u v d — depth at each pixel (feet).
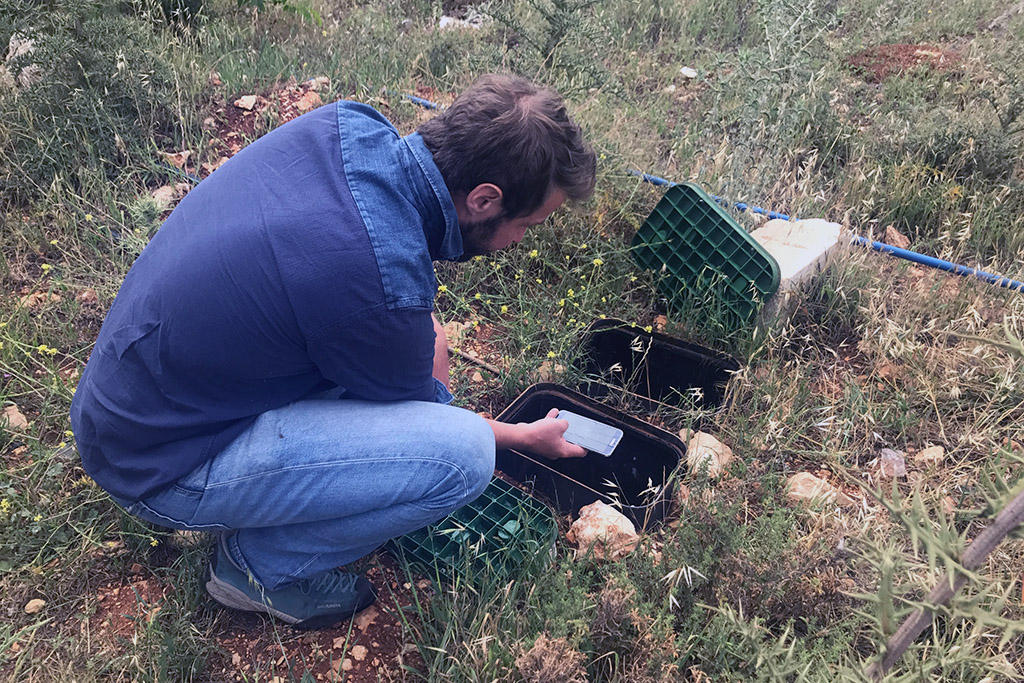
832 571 6.82
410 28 19.07
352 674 6.78
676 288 10.85
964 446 9.07
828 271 10.93
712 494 7.53
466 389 9.57
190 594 6.98
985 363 9.69
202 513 6.16
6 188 11.21
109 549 7.37
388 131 5.83
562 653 6.10
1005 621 3.93
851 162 13.93
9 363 9.03
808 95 14.80
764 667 6.13
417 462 6.21
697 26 20.04
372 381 5.95
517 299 10.57
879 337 10.19
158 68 13.16
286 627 7.04
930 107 15.90
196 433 5.90
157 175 12.21
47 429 8.55
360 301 5.38
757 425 9.07
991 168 13.47
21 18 12.89
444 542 7.58
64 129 11.73
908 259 11.91
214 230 5.52
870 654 6.72
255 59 15.47
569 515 8.25
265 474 5.99
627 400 9.96
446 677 6.37
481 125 5.39
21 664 6.48
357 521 6.38
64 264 10.50
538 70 14.97
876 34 19.39
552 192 5.74
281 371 5.80
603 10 19.60
